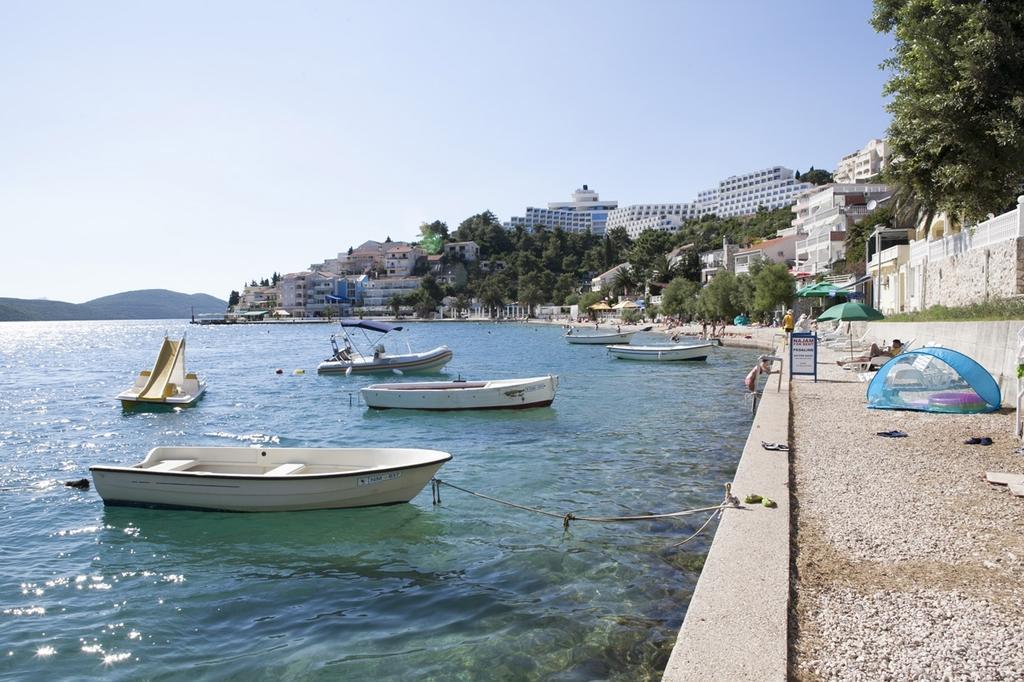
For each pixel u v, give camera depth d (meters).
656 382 34.56
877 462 11.53
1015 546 7.27
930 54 17.92
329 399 30.62
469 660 6.90
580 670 6.57
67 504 13.28
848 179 177.38
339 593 8.84
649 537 10.44
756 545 7.42
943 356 16.75
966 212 21.12
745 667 4.87
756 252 98.88
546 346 72.19
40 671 7.03
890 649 5.23
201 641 7.64
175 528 11.62
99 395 34.91
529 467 15.72
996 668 4.88
